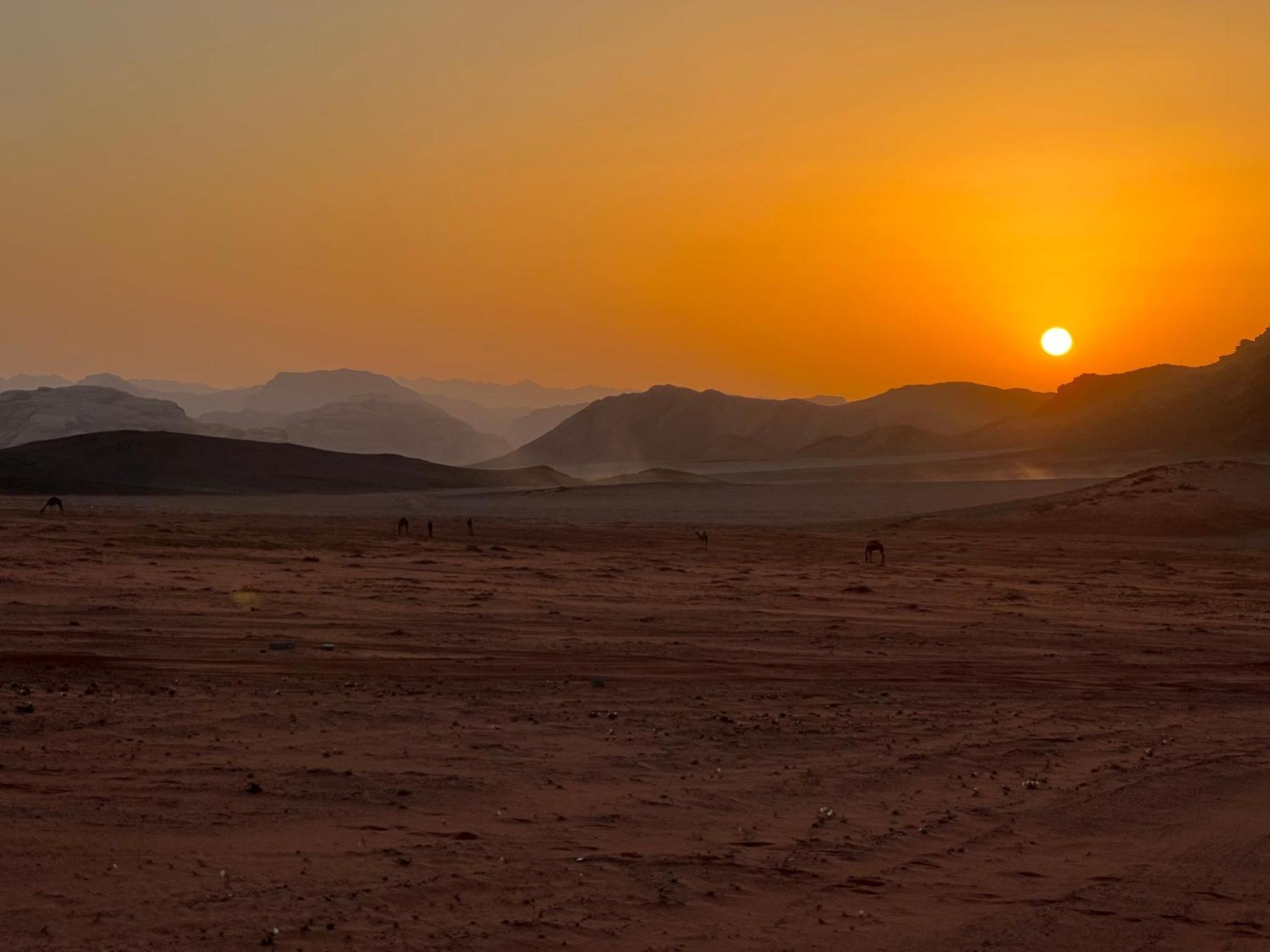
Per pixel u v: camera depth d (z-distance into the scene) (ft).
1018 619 115.75
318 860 31.37
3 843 31.32
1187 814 41.47
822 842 35.68
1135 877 33.86
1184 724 60.23
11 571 111.55
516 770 42.80
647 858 33.01
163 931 25.64
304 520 287.89
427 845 33.14
